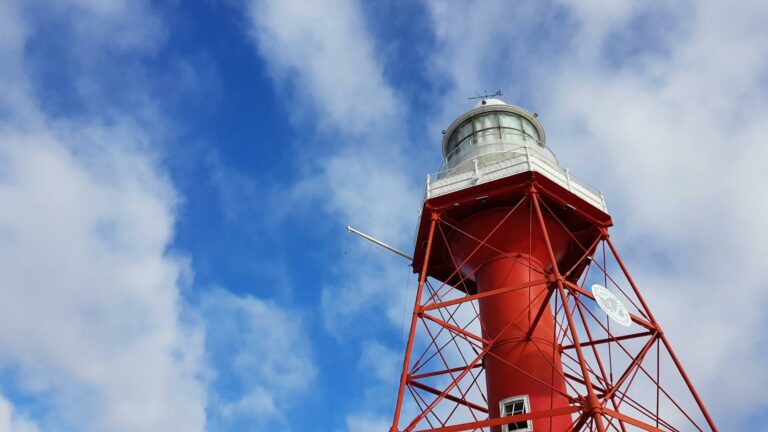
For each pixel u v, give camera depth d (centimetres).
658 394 2170
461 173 2622
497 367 2292
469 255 2553
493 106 3078
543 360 2277
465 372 2145
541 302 2420
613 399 2050
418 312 2244
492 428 2216
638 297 2400
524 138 3005
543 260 2525
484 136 3009
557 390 2142
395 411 1978
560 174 2561
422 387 2292
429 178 2683
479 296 2258
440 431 1905
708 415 2095
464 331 2252
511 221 2512
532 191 2403
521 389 2205
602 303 2202
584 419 1875
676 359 2223
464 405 2369
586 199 2556
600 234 2562
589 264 2762
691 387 2156
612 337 2241
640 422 1906
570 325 1959
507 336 2330
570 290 2188
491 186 2488
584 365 1858
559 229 2558
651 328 2308
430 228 2550
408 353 2125
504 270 2472
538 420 2134
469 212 2588
